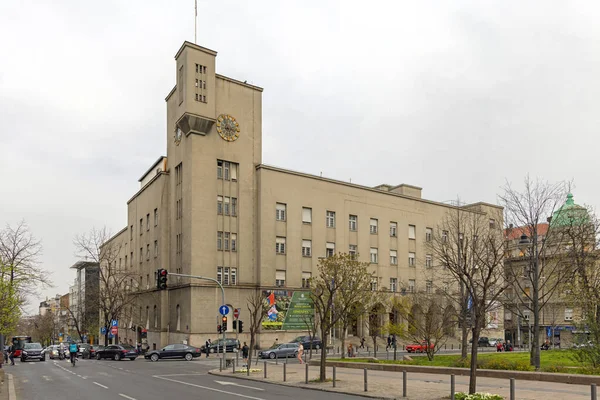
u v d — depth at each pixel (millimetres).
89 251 64625
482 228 49188
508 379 22000
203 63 56125
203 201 54531
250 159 58656
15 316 39750
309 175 61938
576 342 24062
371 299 46688
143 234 69812
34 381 27266
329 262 41406
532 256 29703
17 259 44938
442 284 65188
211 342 50688
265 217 57594
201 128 55344
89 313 76062
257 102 60281
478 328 17156
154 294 62688
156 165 65938
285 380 24797
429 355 33688
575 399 16109
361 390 20188
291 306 57188
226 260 55188
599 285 26516
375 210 67625
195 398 18844
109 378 28297
